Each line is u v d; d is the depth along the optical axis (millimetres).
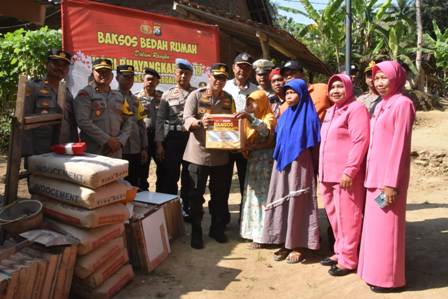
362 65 22641
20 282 2869
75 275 3361
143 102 5637
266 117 4547
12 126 3576
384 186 3510
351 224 3945
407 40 26484
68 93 4496
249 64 5172
